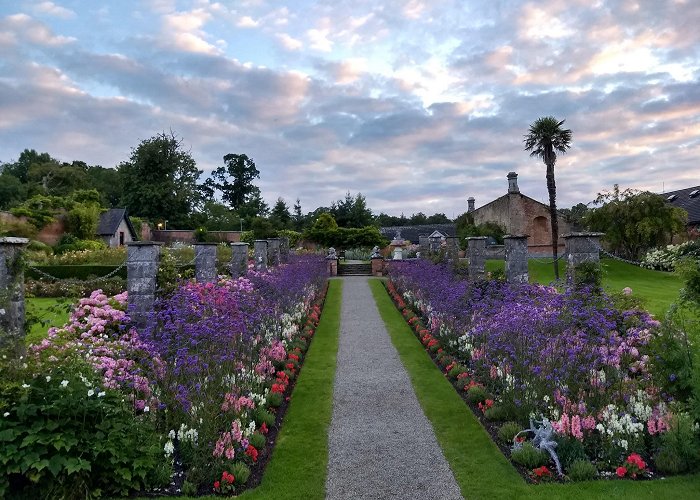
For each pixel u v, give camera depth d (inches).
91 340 251.9
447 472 196.2
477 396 266.7
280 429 241.1
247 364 283.4
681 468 186.5
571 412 216.7
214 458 191.2
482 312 346.6
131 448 178.7
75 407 170.7
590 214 1061.8
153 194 1955.0
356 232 1322.6
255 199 2266.2
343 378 322.0
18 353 201.8
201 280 443.2
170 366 222.8
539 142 1075.3
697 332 206.2
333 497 178.9
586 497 171.9
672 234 1008.2
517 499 173.3
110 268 772.0
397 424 246.5
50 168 2181.3
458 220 1640.0
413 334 447.2
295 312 464.4
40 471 159.3
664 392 212.2
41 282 679.7
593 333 258.8
